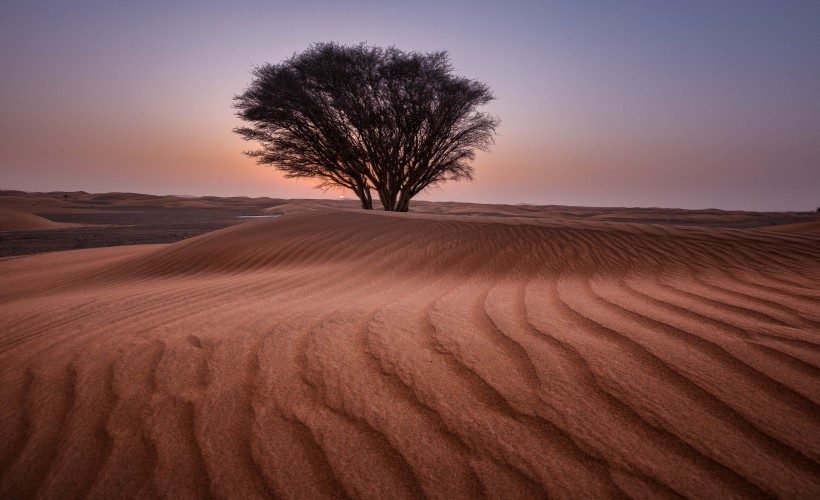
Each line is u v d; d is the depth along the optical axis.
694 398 1.70
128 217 42.22
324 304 3.62
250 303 3.81
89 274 7.96
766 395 1.69
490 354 2.22
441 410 1.74
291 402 1.85
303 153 19.50
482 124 19.88
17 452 1.60
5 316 3.65
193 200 99.00
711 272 4.55
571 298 3.47
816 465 1.31
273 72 18.23
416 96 18.14
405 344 2.41
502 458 1.45
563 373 1.97
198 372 2.16
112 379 2.12
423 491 1.34
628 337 2.37
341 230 8.77
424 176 20.80
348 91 18.23
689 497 1.24
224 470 1.46
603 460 1.41
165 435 1.65
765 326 2.47
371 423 1.68
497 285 4.38
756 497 1.22
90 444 1.62
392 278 5.22
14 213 29.25
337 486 1.37
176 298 4.17
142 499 1.36
